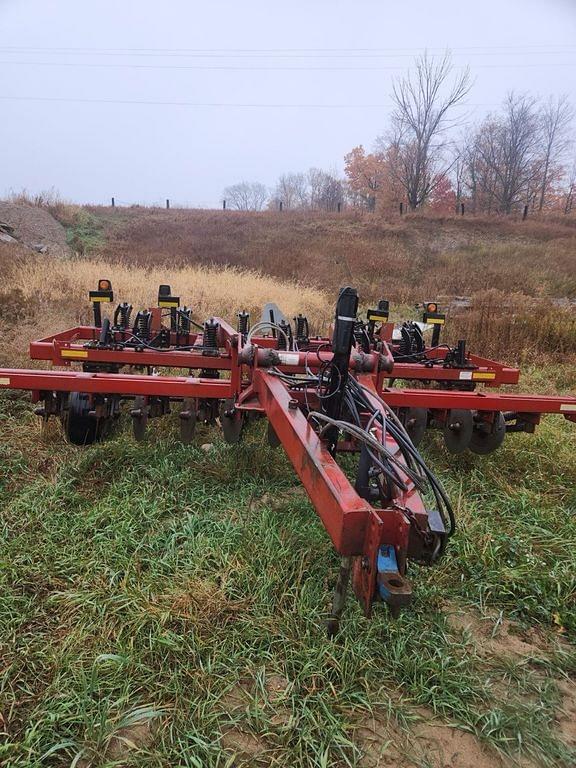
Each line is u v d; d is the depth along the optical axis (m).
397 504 1.97
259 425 4.94
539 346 9.02
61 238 20.61
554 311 10.62
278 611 2.58
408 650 2.41
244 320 4.21
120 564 2.83
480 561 3.06
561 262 21.08
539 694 2.28
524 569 3.01
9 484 3.70
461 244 25.47
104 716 1.95
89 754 1.88
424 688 2.20
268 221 28.47
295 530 3.21
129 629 2.41
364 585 1.81
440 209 42.25
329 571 2.87
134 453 4.13
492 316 10.05
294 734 1.99
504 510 3.70
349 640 2.37
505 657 2.44
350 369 3.58
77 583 2.70
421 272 19.48
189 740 1.94
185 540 3.14
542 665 2.44
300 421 2.52
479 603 2.80
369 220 29.30
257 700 2.11
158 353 4.52
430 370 4.78
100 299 5.28
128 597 2.58
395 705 2.14
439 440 4.93
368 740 2.01
